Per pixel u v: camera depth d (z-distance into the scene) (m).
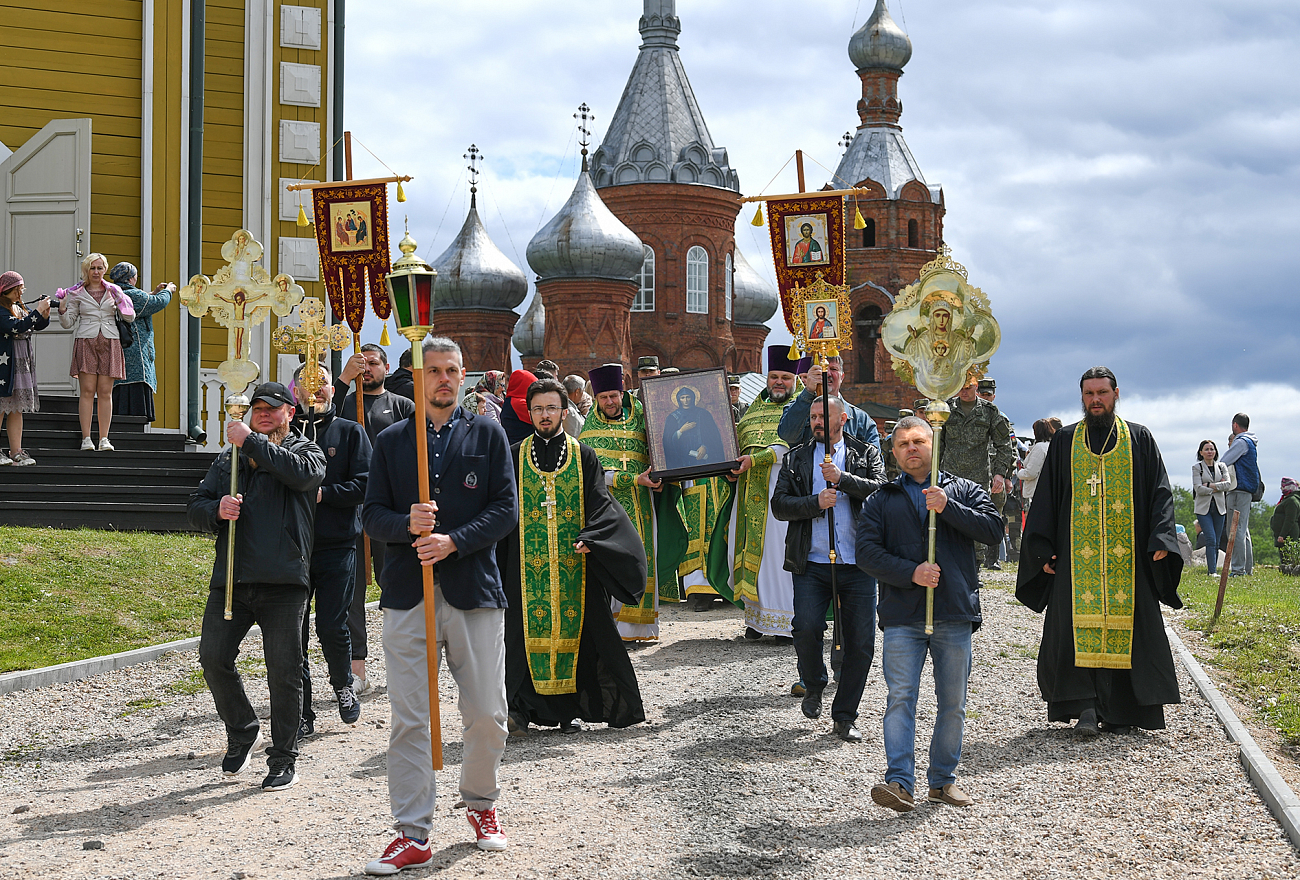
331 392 8.65
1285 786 6.18
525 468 8.08
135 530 13.45
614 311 52.31
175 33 17.59
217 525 6.80
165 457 14.35
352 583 8.20
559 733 7.97
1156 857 5.45
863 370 57.62
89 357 13.99
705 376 10.59
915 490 6.49
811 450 8.40
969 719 8.00
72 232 16.50
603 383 10.81
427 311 5.57
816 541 8.14
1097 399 7.91
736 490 11.18
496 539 5.59
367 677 9.73
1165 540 7.54
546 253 52.06
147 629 10.49
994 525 6.28
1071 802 6.22
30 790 6.79
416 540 5.41
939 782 6.27
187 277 17.22
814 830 5.82
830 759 7.09
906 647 6.28
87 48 17.50
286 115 18.17
